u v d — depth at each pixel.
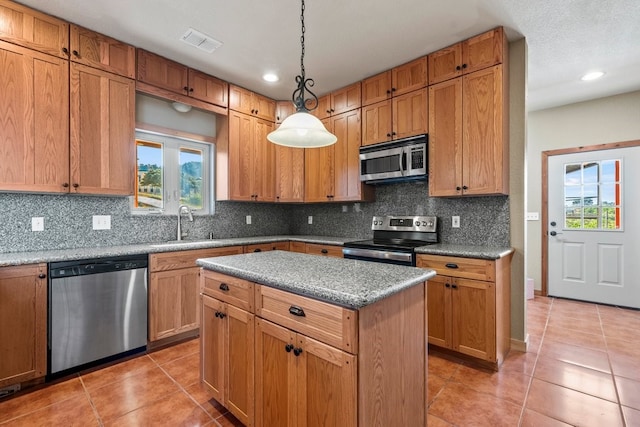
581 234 3.87
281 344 1.34
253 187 3.64
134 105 2.65
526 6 2.13
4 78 2.06
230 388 1.61
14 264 1.91
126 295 2.38
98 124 2.45
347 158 3.48
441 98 2.71
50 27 2.23
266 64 2.99
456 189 2.62
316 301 1.21
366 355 1.11
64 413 1.75
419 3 2.11
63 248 2.51
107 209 2.76
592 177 3.80
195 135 3.38
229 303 1.62
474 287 2.26
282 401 1.34
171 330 2.63
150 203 3.13
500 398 1.90
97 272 2.24
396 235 3.34
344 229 3.93
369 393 1.13
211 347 1.74
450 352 2.47
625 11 2.16
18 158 2.11
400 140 2.95
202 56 2.84
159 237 3.10
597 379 2.10
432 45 2.66
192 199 3.48
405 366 1.33
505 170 2.48
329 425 1.16
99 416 1.72
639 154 3.52
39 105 2.19
